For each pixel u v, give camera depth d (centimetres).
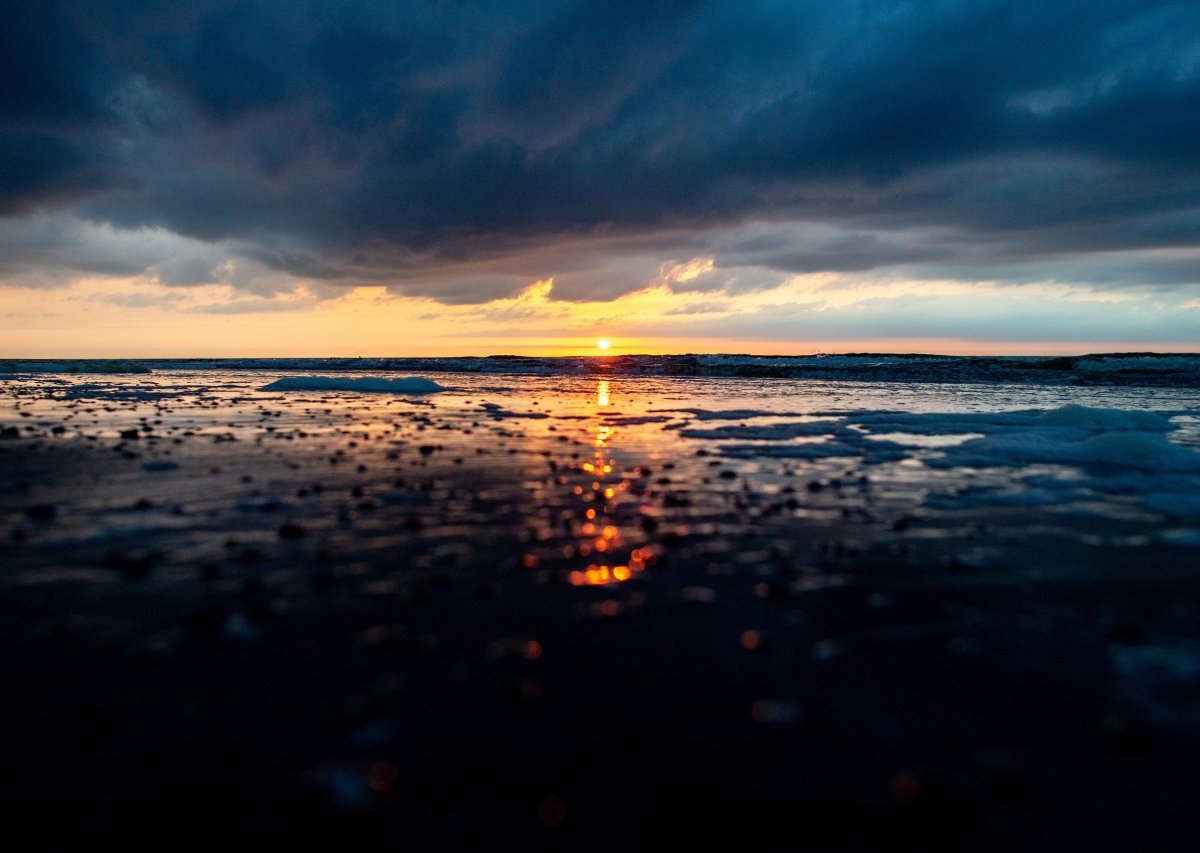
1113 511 673
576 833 223
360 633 370
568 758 262
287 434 1266
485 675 325
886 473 898
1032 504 706
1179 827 226
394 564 489
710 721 288
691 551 531
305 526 591
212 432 1280
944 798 236
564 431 1374
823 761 261
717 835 222
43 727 276
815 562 505
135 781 244
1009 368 4353
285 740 270
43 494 705
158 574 457
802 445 1170
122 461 923
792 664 339
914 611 409
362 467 901
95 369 5288
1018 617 400
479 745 269
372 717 287
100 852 210
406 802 236
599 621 391
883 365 4716
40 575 452
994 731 281
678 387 3412
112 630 367
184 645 350
